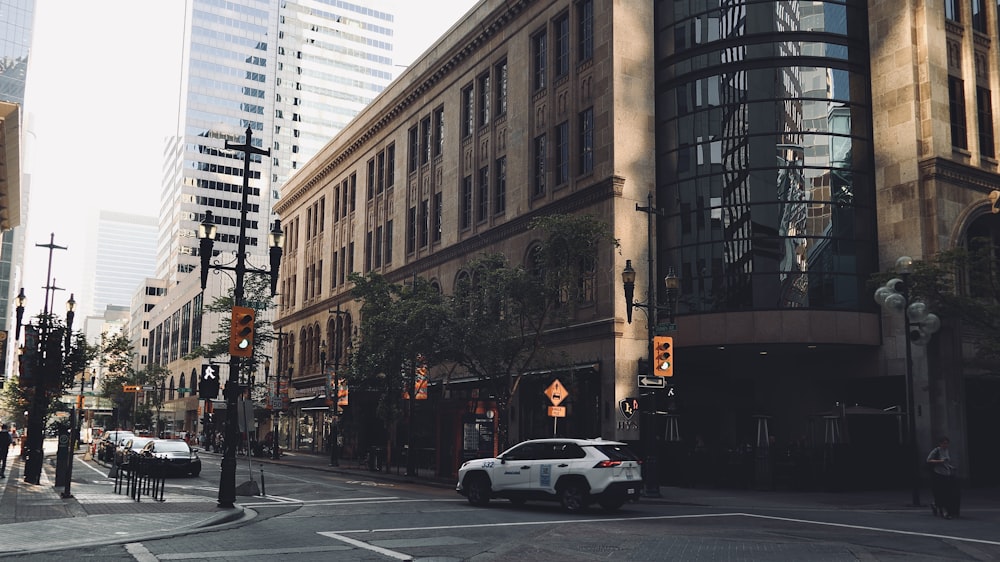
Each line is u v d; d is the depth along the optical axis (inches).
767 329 1187.9
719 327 1212.5
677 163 1312.7
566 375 1181.7
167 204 6929.1
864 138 1272.1
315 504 846.5
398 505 838.5
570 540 568.7
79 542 521.7
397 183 2047.2
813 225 1229.7
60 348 1168.2
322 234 2556.6
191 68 6515.8
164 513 690.8
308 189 2711.6
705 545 554.9
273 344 3034.0
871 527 685.3
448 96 1828.2
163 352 4955.7
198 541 544.4
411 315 1182.9
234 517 692.1
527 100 1517.0
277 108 6835.6
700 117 1299.2
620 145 1291.8
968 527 690.2
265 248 6560.0
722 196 1259.2
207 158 6451.8
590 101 1359.5
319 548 519.5
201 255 788.0
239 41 6752.0
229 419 761.6
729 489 1141.1
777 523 713.0
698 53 1316.4
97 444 1963.6
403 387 1502.2
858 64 1288.1
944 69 1258.0
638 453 1211.9
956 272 1131.9
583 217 1091.3
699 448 1222.3
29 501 783.7
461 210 1724.9
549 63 1472.7
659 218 1321.4
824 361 1311.5
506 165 1574.8
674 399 1316.4
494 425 1278.3
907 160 1221.1
